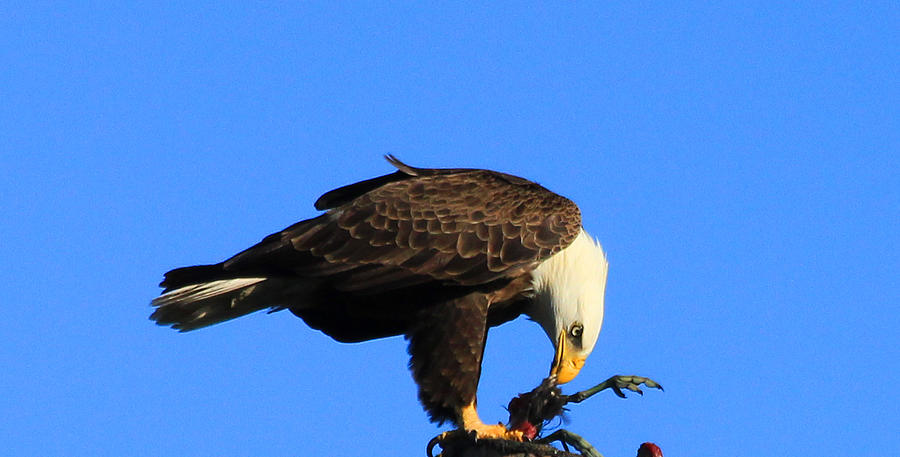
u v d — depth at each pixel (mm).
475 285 11906
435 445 11312
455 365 11617
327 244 11664
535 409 10586
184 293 11672
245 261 11680
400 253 11703
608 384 10648
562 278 12273
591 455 9820
